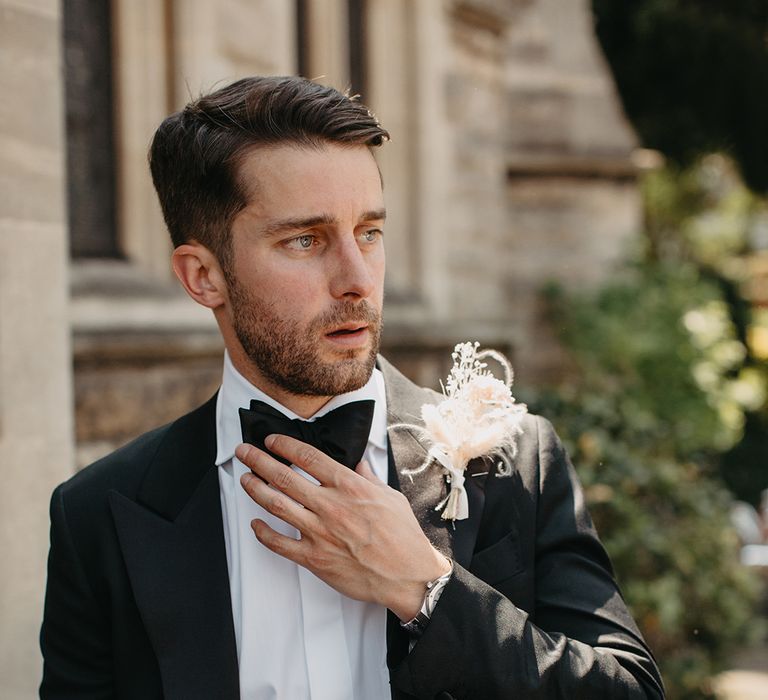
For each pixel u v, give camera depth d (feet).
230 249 4.49
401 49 19.19
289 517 4.26
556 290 24.99
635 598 13.97
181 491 4.84
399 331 17.57
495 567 4.60
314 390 4.47
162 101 13.01
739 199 46.39
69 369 8.50
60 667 4.86
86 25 12.60
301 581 4.67
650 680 4.47
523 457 4.91
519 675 4.19
